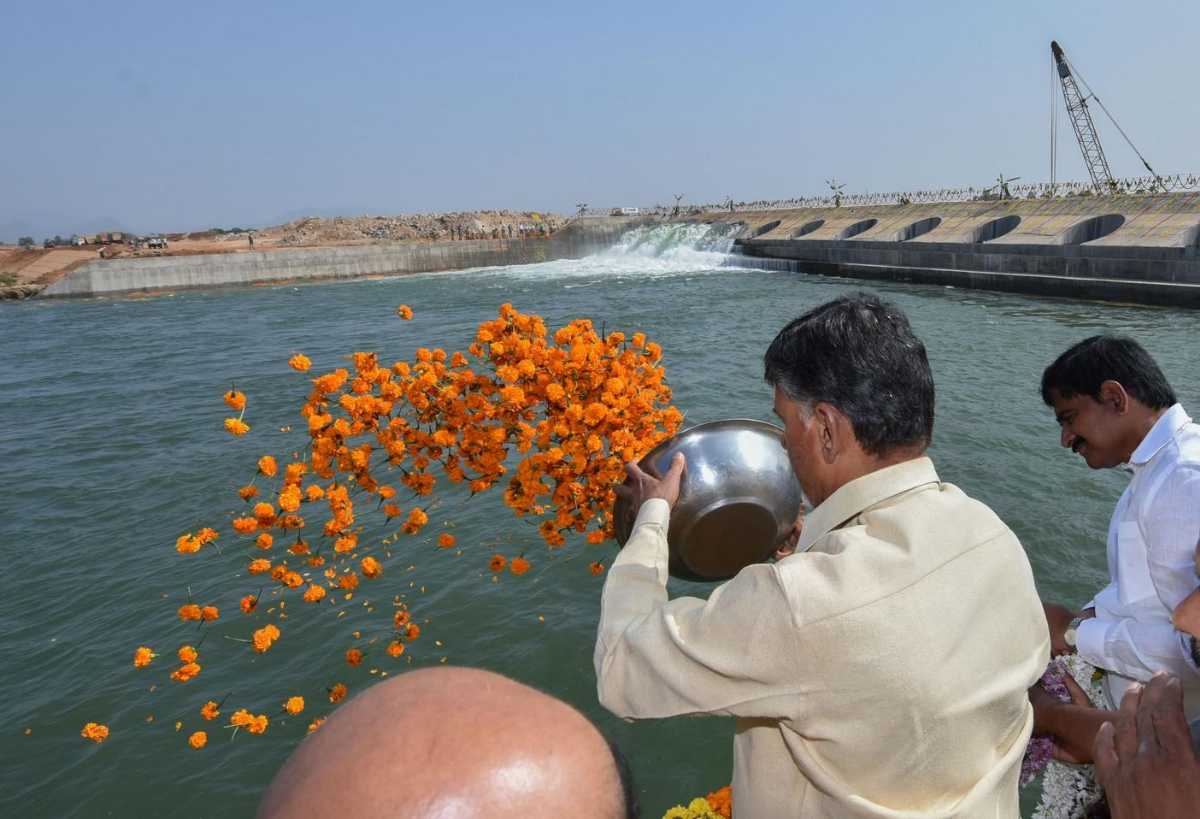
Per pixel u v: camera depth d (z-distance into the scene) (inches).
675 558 78.4
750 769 51.3
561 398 107.3
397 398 118.7
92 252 2461.9
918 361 51.1
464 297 1612.9
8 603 321.1
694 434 79.3
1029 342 814.5
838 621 42.9
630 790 26.3
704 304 1285.7
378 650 254.5
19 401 767.7
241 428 112.8
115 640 280.8
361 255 2342.5
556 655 247.0
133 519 412.5
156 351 1055.0
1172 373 637.9
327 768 21.5
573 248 2659.9
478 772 21.1
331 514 359.6
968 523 49.0
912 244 1510.8
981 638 45.8
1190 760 48.6
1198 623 56.9
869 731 43.3
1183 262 1001.5
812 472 53.9
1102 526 318.7
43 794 203.9
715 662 45.6
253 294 1956.2
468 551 315.6
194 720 227.9
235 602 294.7
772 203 2719.0
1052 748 76.0
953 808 44.9
